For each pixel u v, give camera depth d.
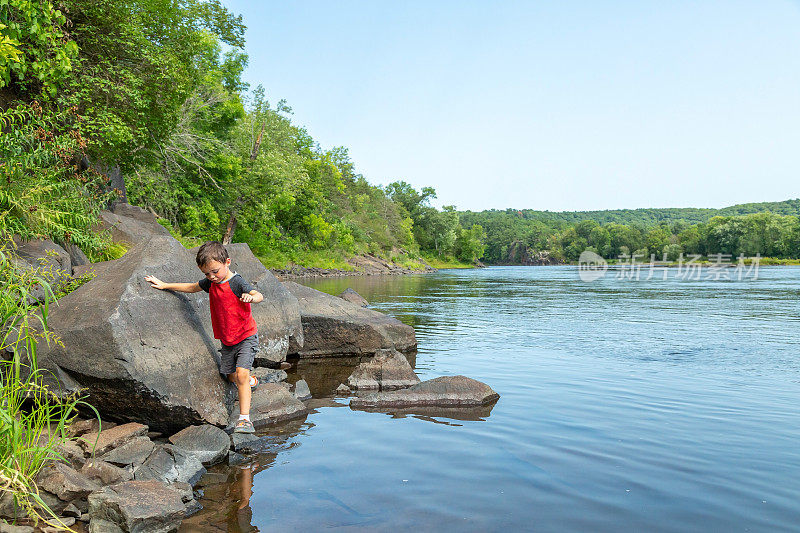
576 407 5.79
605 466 4.03
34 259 6.13
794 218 115.81
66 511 3.22
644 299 21.73
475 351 9.49
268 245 45.91
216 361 5.27
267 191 36.97
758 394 6.32
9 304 3.86
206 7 19.47
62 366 4.54
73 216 7.41
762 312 16.23
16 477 3.06
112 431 4.34
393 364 7.14
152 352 4.67
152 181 27.02
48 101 8.35
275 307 8.05
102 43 11.25
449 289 28.78
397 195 119.19
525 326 13.01
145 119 12.33
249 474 3.93
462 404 5.97
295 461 4.21
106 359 4.43
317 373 7.84
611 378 7.25
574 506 3.32
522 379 7.20
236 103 36.94
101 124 10.16
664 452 4.33
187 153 29.86
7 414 3.37
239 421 4.77
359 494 3.53
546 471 3.93
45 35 7.74
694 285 33.19
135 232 11.53
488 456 4.27
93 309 4.71
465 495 3.50
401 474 3.89
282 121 46.06
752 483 3.69
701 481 3.72
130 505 3.03
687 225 158.50
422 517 3.17
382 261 71.19
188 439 4.34
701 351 9.38
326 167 66.12
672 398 6.15
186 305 5.44
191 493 3.43
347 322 9.37
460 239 124.56
